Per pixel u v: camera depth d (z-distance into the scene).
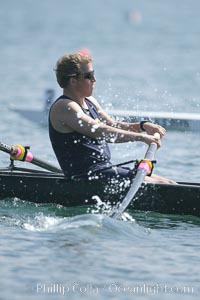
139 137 29.36
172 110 60.31
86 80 29.78
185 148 46.41
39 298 20.94
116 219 27.59
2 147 32.09
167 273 23.05
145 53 113.69
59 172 33.28
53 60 104.50
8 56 109.00
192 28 162.38
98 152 30.16
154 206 29.70
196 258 24.47
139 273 22.97
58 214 29.33
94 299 21.05
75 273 22.78
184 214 29.45
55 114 29.92
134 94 70.12
